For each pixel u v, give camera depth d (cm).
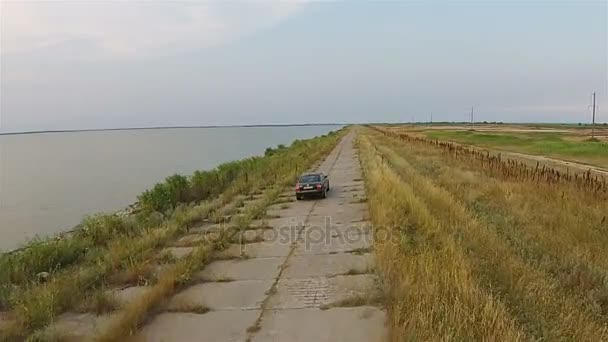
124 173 5706
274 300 997
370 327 823
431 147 5022
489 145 6600
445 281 849
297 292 1034
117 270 1230
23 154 10912
